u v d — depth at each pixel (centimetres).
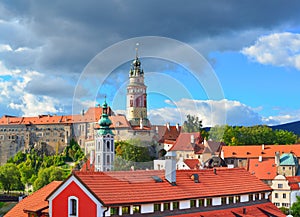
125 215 4122
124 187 4256
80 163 19062
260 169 13988
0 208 11944
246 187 5516
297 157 16538
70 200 4159
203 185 5034
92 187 4072
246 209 5297
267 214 5422
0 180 17988
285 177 12212
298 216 9119
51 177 16750
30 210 4725
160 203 4391
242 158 17162
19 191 17888
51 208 4288
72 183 4156
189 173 5138
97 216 3978
